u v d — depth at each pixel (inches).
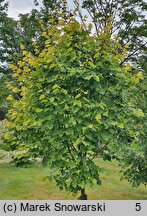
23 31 1001.5
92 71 188.4
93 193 370.0
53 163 193.9
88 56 196.5
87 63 193.6
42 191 354.3
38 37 907.4
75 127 185.3
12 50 952.3
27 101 200.4
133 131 215.8
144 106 295.7
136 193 400.8
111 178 457.1
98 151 199.2
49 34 207.0
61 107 186.7
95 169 191.3
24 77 209.9
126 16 990.4
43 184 378.3
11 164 491.2
